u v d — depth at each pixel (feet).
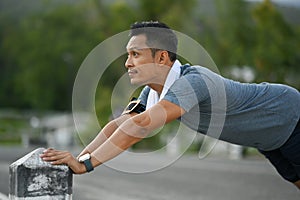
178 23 177.17
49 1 279.08
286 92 20.30
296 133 20.57
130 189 48.37
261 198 42.11
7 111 291.79
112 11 223.30
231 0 152.56
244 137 20.21
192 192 46.39
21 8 307.58
